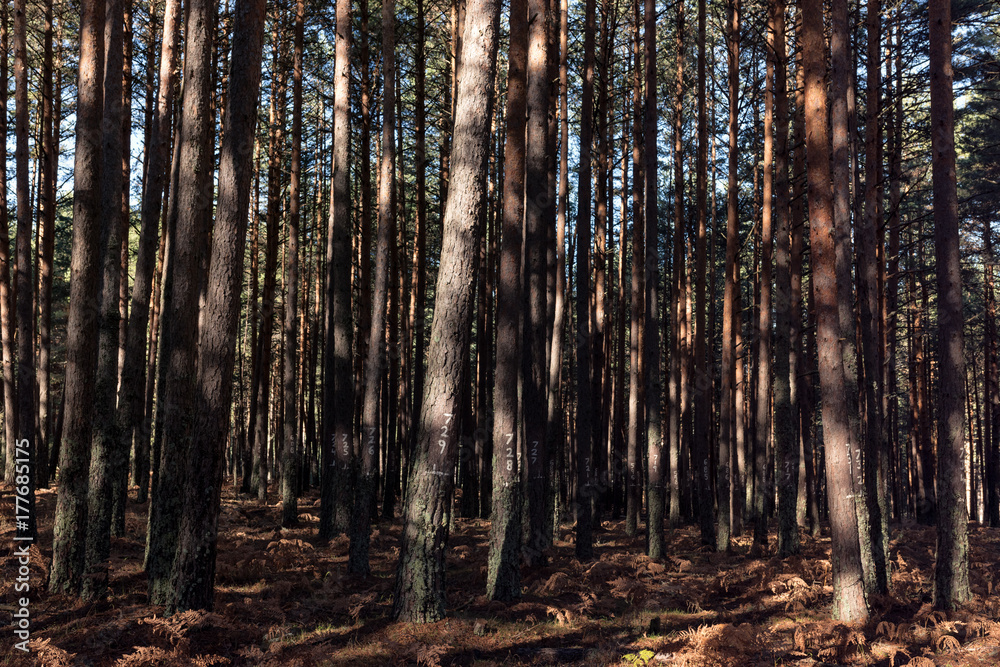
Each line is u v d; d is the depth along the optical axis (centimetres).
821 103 953
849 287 1086
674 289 2234
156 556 859
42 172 2016
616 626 902
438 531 850
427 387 858
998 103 2339
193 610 768
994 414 2733
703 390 1762
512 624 884
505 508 1023
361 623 859
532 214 1296
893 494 2750
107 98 938
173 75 1186
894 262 2248
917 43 1748
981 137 2456
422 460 850
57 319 3262
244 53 840
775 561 1353
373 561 1364
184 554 805
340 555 1405
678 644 741
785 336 1552
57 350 3244
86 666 649
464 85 862
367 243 1928
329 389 1736
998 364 2912
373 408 1200
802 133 1686
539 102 1280
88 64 896
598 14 2175
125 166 1616
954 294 990
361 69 1823
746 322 3038
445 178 2227
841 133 1093
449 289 852
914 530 2092
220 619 752
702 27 1850
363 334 1952
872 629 860
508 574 1010
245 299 2942
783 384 1544
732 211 1770
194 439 815
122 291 1980
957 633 845
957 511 963
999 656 739
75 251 882
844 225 1080
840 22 1084
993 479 2711
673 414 2119
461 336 855
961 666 712
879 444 1223
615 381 2814
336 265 1480
